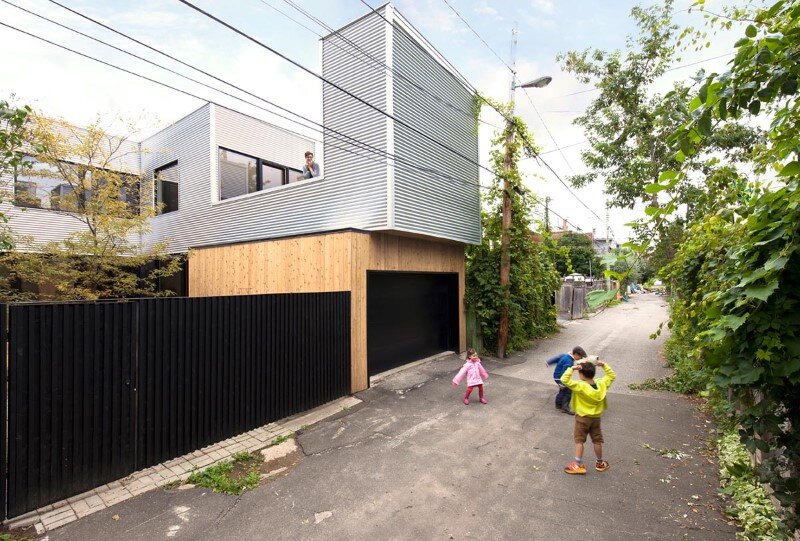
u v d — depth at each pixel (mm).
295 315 6582
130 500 4078
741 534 3395
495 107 11203
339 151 9016
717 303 2021
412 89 8906
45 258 9977
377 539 3527
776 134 2107
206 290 11328
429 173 9477
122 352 4496
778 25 1855
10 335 3713
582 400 4676
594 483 4445
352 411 6758
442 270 10820
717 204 3594
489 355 11820
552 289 16344
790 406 1908
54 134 9867
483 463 4934
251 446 5363
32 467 3811
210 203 12492
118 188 11227
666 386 8102
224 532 3621
